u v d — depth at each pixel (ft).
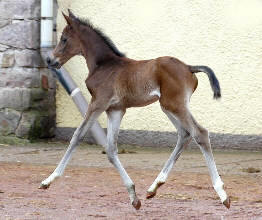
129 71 49.32
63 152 80.64
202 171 66.28
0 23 89.86
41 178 60.64
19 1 88.99
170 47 86.33
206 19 84.33
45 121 90.53
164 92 47.91
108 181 59.67
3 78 89.71
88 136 89.45
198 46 84.89
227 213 46.14
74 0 90.68
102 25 89.45
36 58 89.66
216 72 83.97
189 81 48.26
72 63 90.79
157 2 86.69
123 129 88.63
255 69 82.07
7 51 89.61
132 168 68.18
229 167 69.05
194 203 50.01
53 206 47.65
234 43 83.05
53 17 90.84
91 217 44.04
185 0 85.30
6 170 65.36
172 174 64.08
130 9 88.12
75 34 53.26
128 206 48.52
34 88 89.35
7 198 50.47
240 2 82.64
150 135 86.99
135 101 49.49
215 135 84.02
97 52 51.52
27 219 42.96
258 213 46.06
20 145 87.35
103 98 49.73
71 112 91.50
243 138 82.74
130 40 88.22
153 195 49.08
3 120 89.45
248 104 82.48
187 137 49.70
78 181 59.36
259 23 81.76
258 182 59.82
